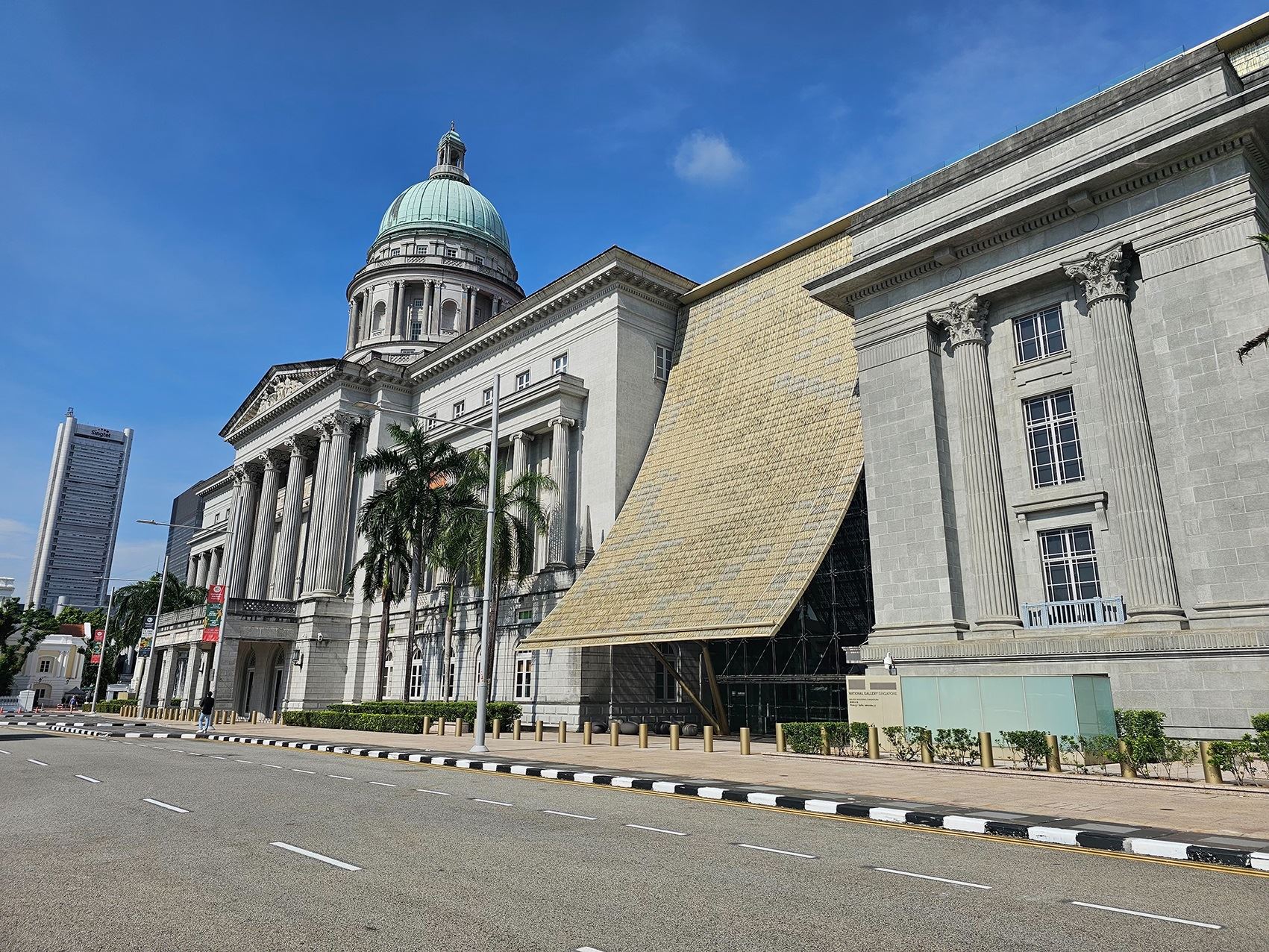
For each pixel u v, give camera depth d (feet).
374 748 90.17
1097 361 79.92
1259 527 68.69
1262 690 65.26
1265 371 69.97
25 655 319.27
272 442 217.36
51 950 21.31
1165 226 77.51
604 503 139.95
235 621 173.88
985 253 90.89
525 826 41.32
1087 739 63.72
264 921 23.94
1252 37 88.17
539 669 135.44
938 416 92.12
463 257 252.21
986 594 85.15
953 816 42.16
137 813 44.52
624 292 148.87
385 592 148.05
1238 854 33.01
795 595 95.30
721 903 26.58
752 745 95.96
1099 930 23.97
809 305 130.41
